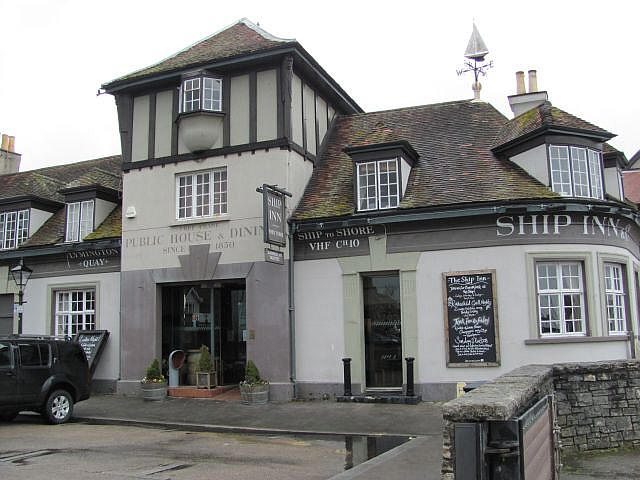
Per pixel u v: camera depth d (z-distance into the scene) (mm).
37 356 12133
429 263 13586
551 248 13070
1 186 22688
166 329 16047
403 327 13625
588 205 12953
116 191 18141
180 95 15711
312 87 16719
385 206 14141
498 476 3680
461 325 13203
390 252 13883
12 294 18844
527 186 13492
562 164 13617
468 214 13109
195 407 13648
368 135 15570
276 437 10594
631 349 13672
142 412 13289
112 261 17016
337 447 9562
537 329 12836
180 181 16000
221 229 15164
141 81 16125
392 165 14219
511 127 15320
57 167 23312
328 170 16141
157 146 16203
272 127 15008
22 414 13719
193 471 7898
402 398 13016
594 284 13141
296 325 14445
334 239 14367
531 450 4246
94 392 16484
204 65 15523
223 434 11023
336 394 13898
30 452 9281
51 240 18250
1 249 19094
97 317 16938
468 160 14914
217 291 15945
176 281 15531
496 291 13047
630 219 13891
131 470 7953
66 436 10828
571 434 7953
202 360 14977
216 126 15469
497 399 4027
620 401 8328
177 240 15617
